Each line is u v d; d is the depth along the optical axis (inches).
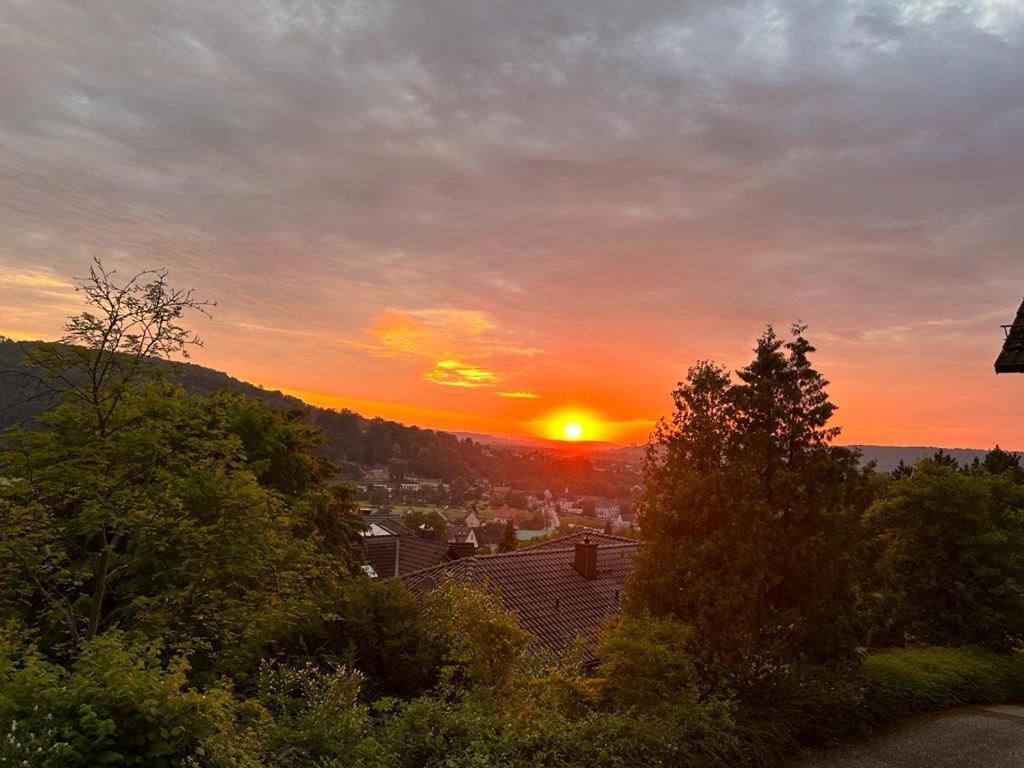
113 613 400.2
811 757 314.2
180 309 363.6
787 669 344.5
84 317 342.3
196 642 386.6
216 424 511.8
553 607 707.4
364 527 895.7
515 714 270.1
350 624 390.9
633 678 293.3
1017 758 324.5
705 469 367.9
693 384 382.0
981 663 475.8
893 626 552.4
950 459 898.7
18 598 392.2
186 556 405.4
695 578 347.6
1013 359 222.7
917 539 564.4
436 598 428.8
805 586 349.1
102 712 187.3
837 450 366.0
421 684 378.3
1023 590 533.3
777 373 376.2
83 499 361.4
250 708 244.1
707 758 266.7
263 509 432.1
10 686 187.8
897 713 382.9
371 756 235.1
